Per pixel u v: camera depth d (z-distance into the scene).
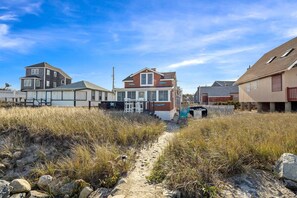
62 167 5.14
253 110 22.02
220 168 3.95
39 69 40.38
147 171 4.82
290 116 9.95
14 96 33.91
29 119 8.43
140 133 7.44
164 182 3.90
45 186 4.70
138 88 19.00
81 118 8.91
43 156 6.25
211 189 3.45
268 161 4.26
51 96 25.66
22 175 5.60
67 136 6.98
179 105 27.64
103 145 6.11
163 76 20.02
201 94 48.34
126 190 3.78
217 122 8.34
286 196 3.33
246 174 3.89
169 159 4.73
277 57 19.86
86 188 4.31
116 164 4.99
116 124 8.16
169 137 8.07
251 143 4.78
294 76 15.51
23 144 6.90
